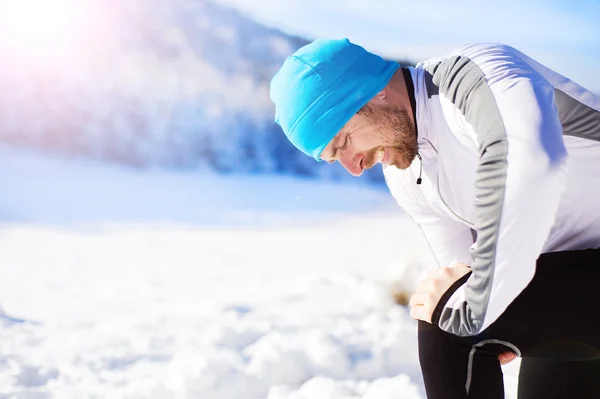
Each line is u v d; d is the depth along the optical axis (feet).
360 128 4.53
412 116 4.58
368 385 7.34
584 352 4.39
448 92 4.33
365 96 4.46
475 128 4.06
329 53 4.51
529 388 5.24
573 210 4.59
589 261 4.40
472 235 5.40
